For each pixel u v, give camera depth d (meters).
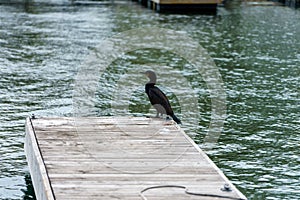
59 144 11.40
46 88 19.08
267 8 37.19
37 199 10.62
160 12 34.88
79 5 38.12
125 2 39.75
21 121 15.76
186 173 10.15
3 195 11.56
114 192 9.38
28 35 27.84
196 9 35.41
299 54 24.56
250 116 16.59
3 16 33.31
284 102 18.05
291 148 14.20
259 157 13.62
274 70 21.91
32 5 37.88
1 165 12.86
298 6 38.06
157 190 9.47
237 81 20.31
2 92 18.50
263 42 26.78
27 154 12.40
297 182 12.30
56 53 24.14
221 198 9.18
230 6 38.03
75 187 9.52
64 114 16.52
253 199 11.48
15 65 22.08
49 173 10.02
